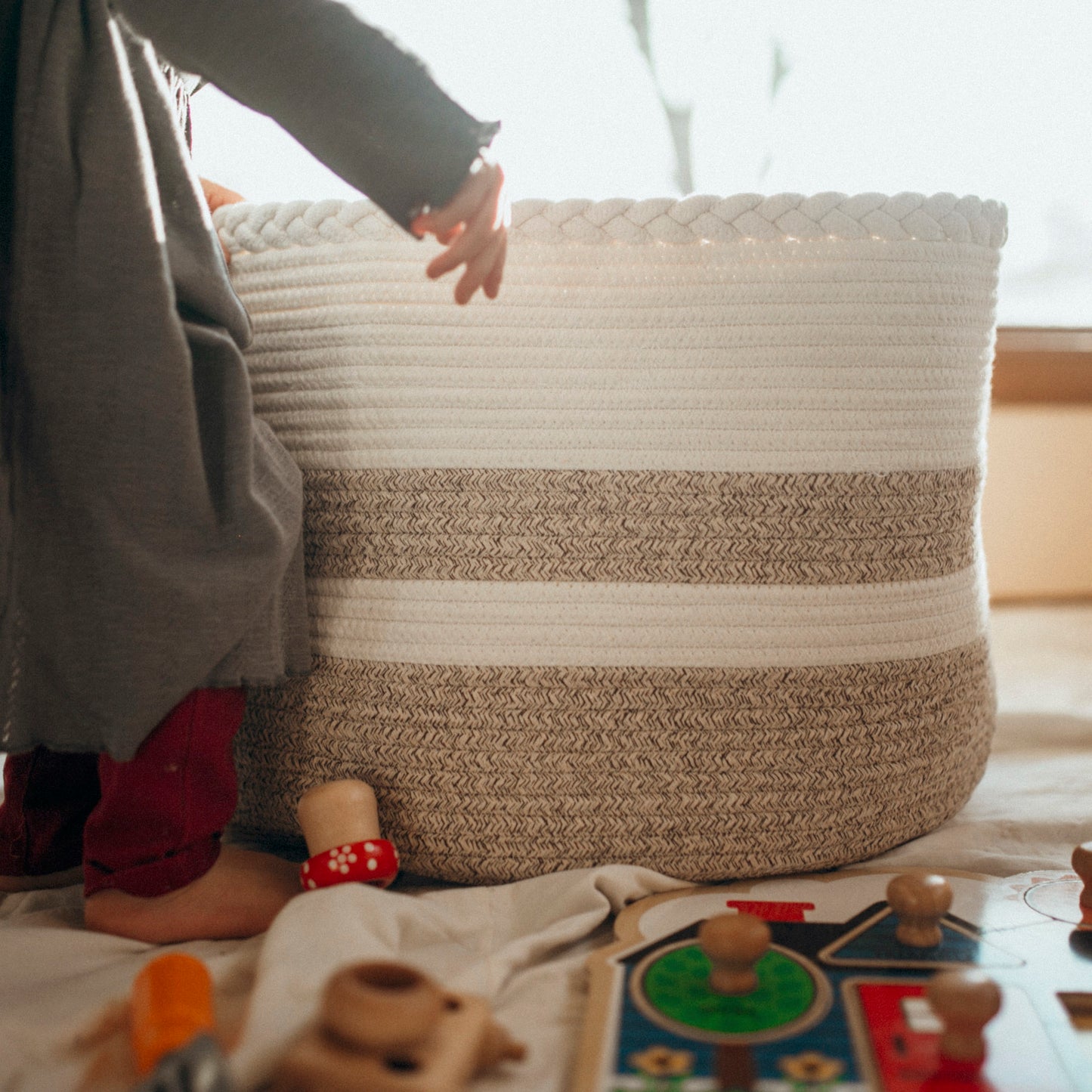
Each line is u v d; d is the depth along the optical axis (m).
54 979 0.57
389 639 0.68
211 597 0.59
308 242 0.69
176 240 0.62
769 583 0.67
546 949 0.60
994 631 1.67
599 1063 0.47
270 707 0.73
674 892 0.67
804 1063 0.47
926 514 0.71
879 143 1.87
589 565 0.66
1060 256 1.90
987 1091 0.45
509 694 0.67
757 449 0.67
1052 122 1.86
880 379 0.67
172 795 0.61
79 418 0.57
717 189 1.87
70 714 0.59
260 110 0.59
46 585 0.58
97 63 0.58
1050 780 0.93
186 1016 0.45
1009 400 1.87
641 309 0.65
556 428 0.66
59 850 0.74
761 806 0.68
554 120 1.83
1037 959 0.57
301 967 0.52
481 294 0.66
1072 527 1.91
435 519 0.67
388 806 0.69
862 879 0.69
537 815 0.67
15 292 0.57
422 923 0.61
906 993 0.53
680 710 0.67
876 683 0.70
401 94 0.57
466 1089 0.47
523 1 1.78
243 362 0.63
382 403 0.68
